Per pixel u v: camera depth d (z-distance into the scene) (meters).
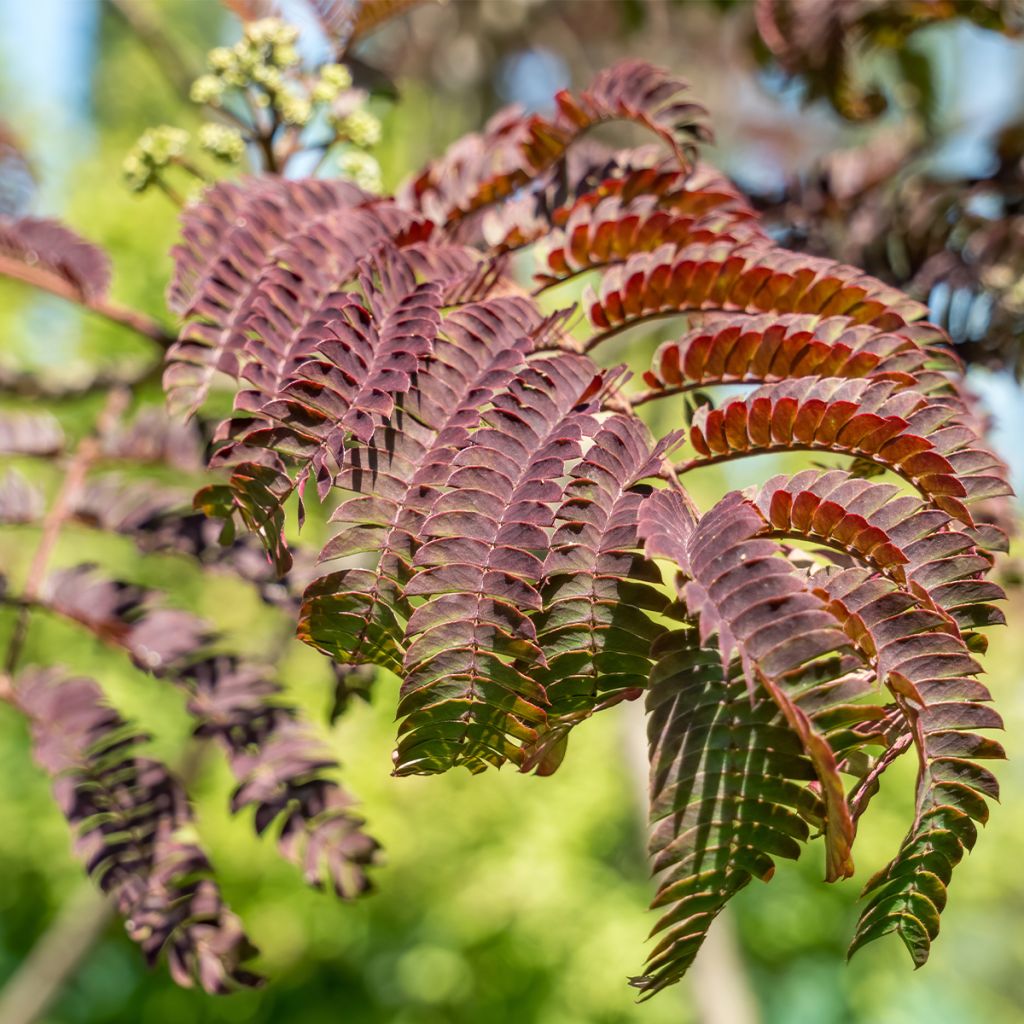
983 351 0.94
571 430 0.59
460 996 2.80
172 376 0.68
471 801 2.83
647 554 0.56
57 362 2.40
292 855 0.78
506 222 0.75
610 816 2.80
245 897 2.74
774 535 0.60
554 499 0.59
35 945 2.86
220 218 0.73
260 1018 3.00
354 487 0.59
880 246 1.02
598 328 0.69
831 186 1.05
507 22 2.18
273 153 0.88
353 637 0.60
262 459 0.60
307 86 0.89
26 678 0.81
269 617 2.39
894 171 1.07
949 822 0.58
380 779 2.63
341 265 0.68
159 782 0.79
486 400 0.61
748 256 0.68
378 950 2.92
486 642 0.58
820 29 1.12
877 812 2.62
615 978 2.65
